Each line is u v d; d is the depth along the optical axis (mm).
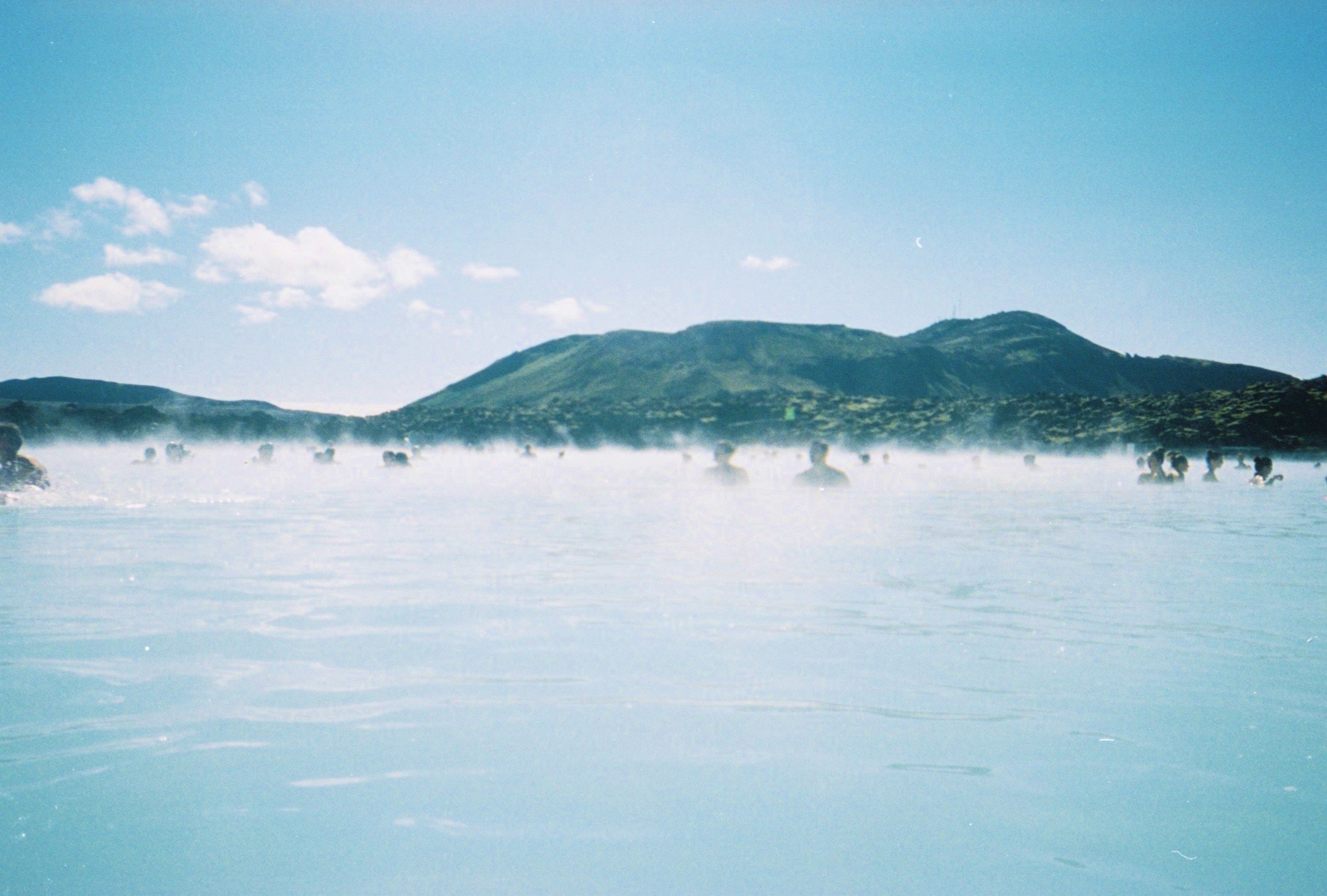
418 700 3248
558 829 2252
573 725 3006
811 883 1990
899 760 2717
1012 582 5863
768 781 2553
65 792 2438
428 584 5637
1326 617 4766
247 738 2859
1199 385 185125
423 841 2186
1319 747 2826
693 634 4305
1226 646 4113
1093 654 3957
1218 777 2590
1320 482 20547
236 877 1994
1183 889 1966
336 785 2504
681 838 2211
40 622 4480
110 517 9703
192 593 5277
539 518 10211
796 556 7086
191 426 48188
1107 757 2738
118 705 3164
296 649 3961
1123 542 8188
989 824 2297
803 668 3705
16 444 12102
